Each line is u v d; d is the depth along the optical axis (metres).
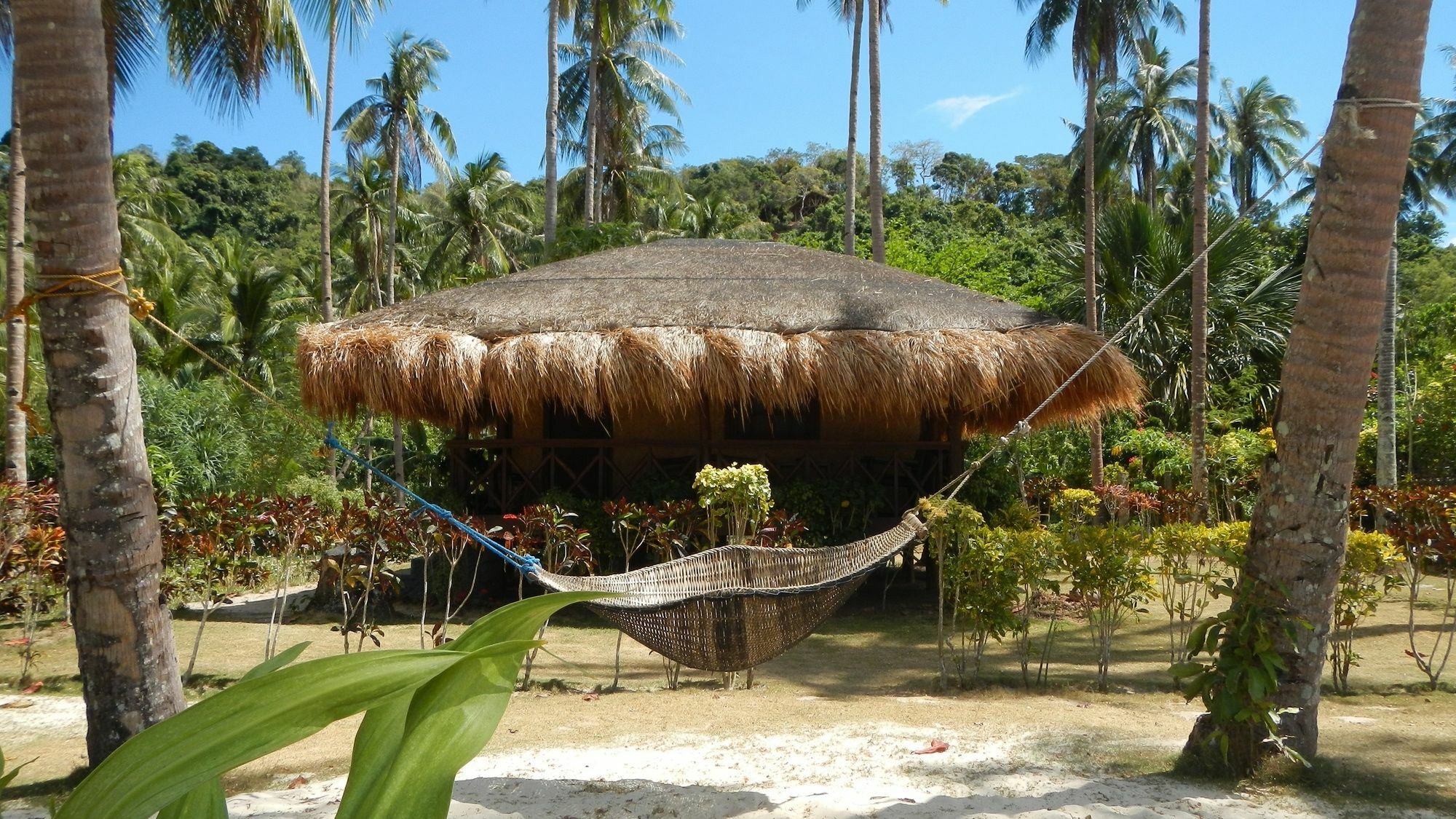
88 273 4.09
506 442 11.09
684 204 38.69
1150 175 29.30
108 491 4.16
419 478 15.48
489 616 0.99
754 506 7.71
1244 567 4.78
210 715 0.87
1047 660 7.70
